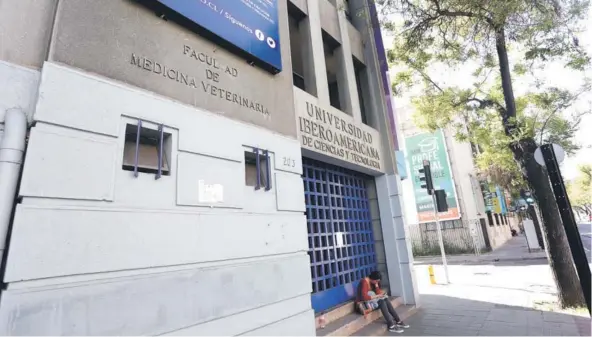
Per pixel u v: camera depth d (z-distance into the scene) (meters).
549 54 6.76
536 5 6.10
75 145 2.49
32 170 2.24
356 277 7.21
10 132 2.22
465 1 6.75
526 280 10.22
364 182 8.69
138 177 2.84
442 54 8.95
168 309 2.78
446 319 6.64
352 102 7.65
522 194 16.98
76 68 2.63
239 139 3.87
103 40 2.86
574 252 4.18
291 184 4.50
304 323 4.09
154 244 2.79
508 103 7.89
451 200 19.72
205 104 3.61
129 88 2.92
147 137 3.13
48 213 2.25
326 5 7.80
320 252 6.25
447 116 9.82
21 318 2.02
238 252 3.51
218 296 3.20
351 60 8.20
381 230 8.31
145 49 3.17
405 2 7.61
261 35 4.50
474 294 8.88
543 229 7.35
